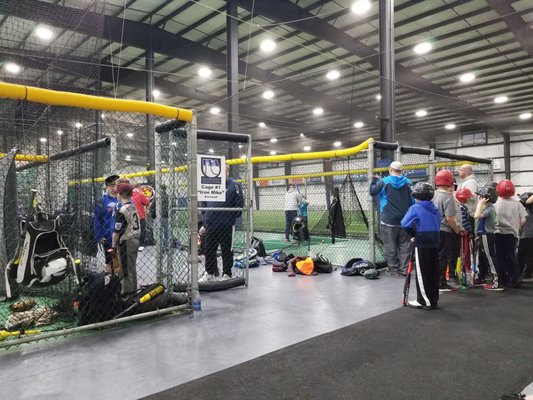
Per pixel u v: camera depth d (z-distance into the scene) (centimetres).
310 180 1612
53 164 559
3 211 497
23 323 392
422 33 1330
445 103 1931
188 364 303
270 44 1301
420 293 443
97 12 723
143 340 358
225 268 604
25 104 520
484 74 1698
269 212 2256
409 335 358
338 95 2005
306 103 2077
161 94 1852
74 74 716
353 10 1053
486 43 1406
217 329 386
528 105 2136
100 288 400
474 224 607
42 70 709
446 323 391
